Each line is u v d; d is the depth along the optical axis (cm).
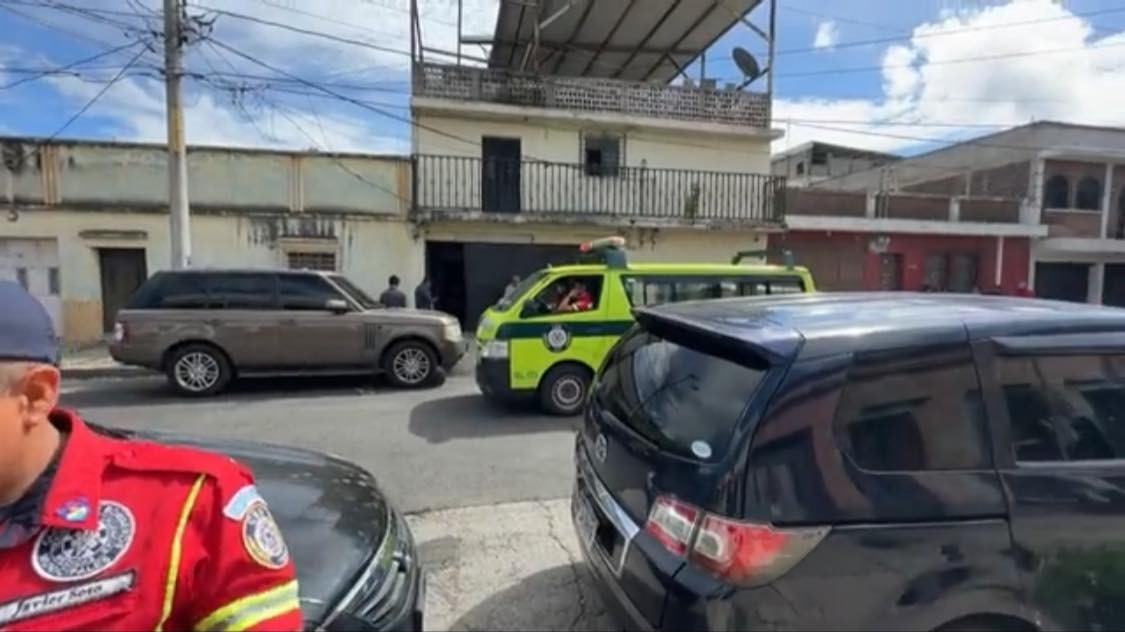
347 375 905
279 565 105
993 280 1866
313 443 587
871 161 2881
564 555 357
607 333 694
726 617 180
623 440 245
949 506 190
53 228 1200
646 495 216
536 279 711
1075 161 1944
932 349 202
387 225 1338
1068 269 2020
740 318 237
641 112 1511
